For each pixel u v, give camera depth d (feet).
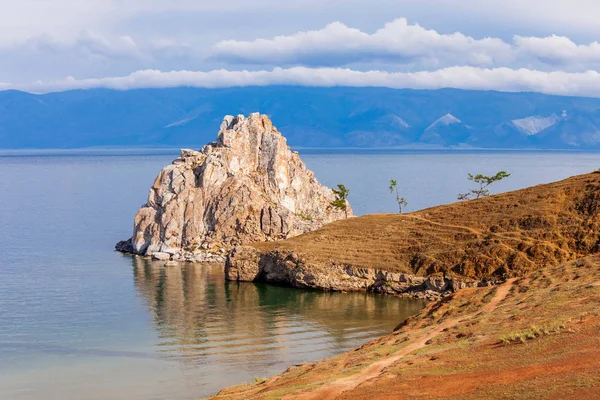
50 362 280.31
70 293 416.67
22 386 251.19
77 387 249.55
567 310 191.31
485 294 255.70
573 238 391.65
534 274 268.62
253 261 460.14
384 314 366.22
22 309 374.22
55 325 340.18
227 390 214.90
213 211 568.41
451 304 255.50
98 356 288.51
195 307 382.83
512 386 139.64
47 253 568.82
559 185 445.37
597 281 221.87
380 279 423.23
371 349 219.00
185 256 540.52
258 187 604.08
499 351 166.81
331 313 369.50
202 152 618.44
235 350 296.71
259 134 628.69
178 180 578.66
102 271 490.90
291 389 179.22
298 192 647.15
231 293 422.00
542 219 413.18
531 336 170.71
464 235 426.51
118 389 246.68
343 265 433.89
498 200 454.40
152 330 331.36
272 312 370.73
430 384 153.69
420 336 216.33
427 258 416.87
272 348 299.38
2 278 461.37
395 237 451.12
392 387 157.28
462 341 190.49
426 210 481.87
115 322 347.56
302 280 435.12
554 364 146.61
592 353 146.82
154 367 272.92
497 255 398.01
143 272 488.02
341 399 157.28
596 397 123.03
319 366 212.84
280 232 558.97
